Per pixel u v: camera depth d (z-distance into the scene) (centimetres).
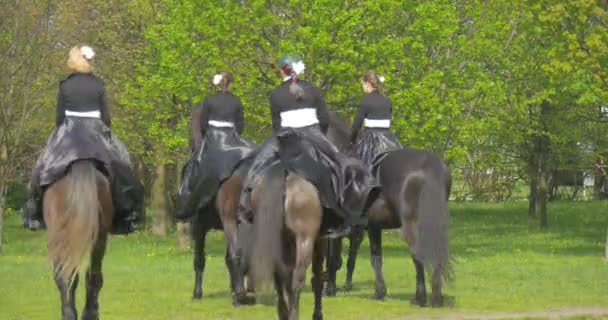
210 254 2903
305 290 1819
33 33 3006
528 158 4269
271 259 1095
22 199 4638
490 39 3344
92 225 1095
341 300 1653
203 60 2770
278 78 2692
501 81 3441
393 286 1928
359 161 1199
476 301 1617
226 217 1497
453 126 2995
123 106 3244
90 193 1102
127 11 3316
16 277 2091
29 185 1184
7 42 3017
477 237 3569
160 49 2878
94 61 3272
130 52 3256
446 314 1466
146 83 2847
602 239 3409
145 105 2948
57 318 1455
